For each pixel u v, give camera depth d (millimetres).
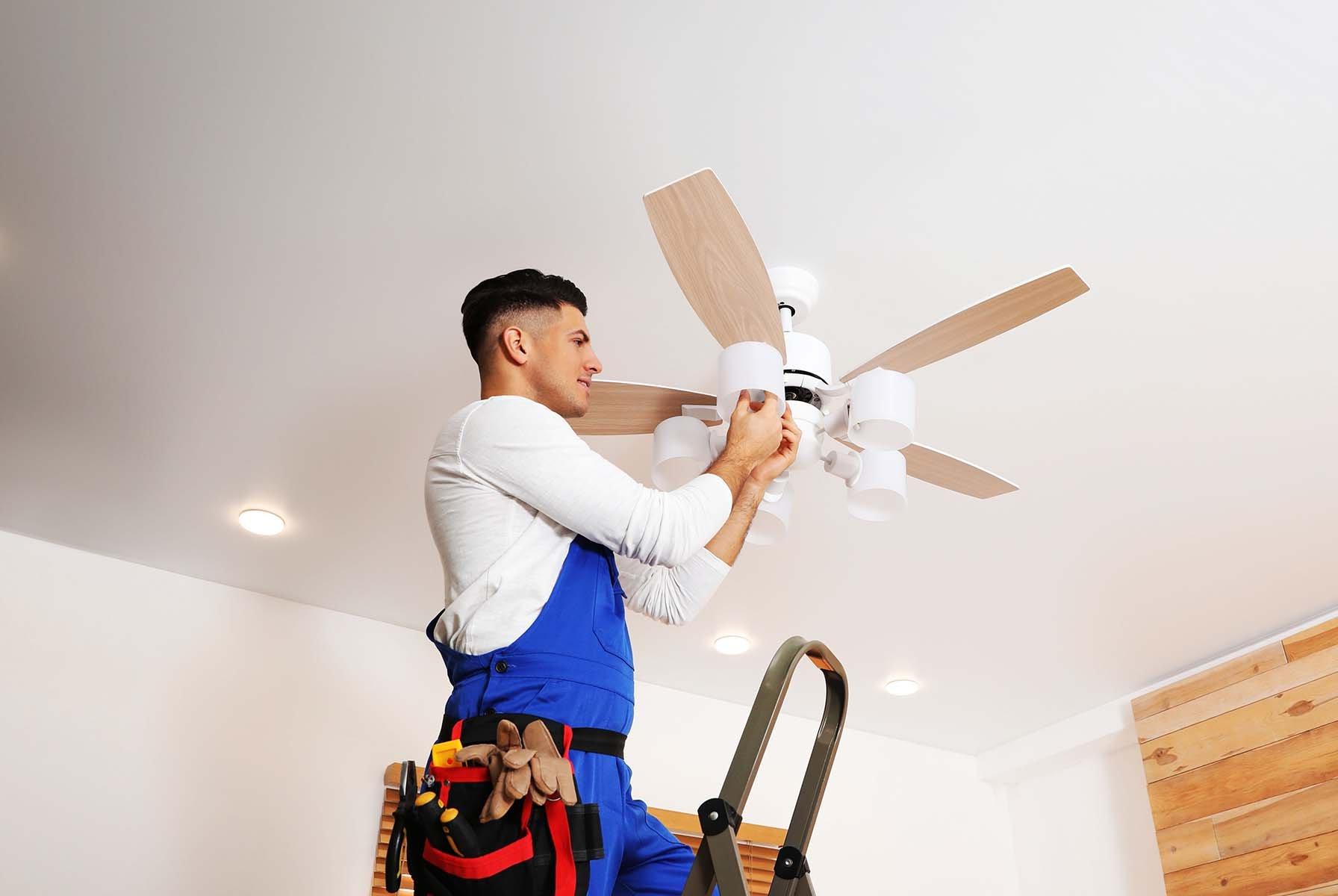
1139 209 2396
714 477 1505
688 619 1694
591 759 1281
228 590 3992
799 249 2520
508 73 2152
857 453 2213
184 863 3545
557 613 1353
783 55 2096
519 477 1387
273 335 2834
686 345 2822
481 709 1300
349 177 2391
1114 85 2131
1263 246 2482
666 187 1753
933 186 2354
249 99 2230
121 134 2311
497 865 1175
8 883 3291
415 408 3082
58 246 2582
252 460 3322
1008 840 5145
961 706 4824
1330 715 3773
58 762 3494
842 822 4828
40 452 3285
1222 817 4027
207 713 3775
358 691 4070
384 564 3857
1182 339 2754
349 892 3750
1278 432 3064
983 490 2467
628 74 2145
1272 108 2164
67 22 2096
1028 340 2768
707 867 1032
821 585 3904
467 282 2664
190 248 2582
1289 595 3875
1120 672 4457
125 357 2912
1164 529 3506
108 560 3828
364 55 2131
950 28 2035
